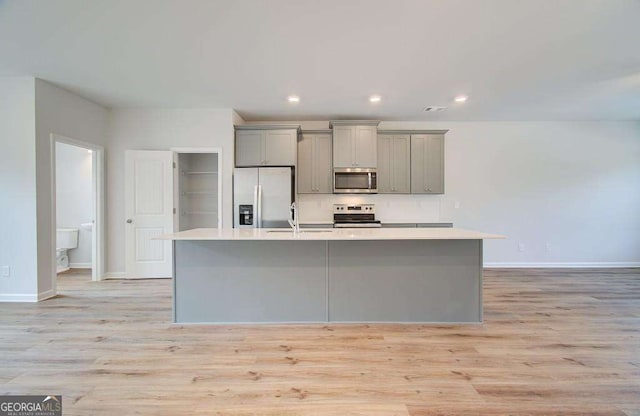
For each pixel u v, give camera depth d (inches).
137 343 100.0
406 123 215.6
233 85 148.5
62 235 209.0
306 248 117.2
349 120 207.0
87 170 219.8
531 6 88.9
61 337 104.0
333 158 199.9
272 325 115.3
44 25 98.4
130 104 177.5
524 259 216.4
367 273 117.4
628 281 176.7
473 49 114.2
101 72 133.7
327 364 87.4
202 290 117.1
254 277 117.3
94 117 175.0
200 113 186.5
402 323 117.0
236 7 89.1
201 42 108.9
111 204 187.3
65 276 191.9
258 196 180.4
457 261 117.3
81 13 92.0
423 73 135.0
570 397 72.9
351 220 208.4
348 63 125.5
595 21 96.2
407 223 202.1
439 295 117.3
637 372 83.3
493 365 86.7
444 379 80.0
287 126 191.8
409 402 71.2
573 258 216.1
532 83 146.9
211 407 69.4
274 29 100.6
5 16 93.2
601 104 178.9
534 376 81.4
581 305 135.9
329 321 117.3
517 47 112.7
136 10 90.5
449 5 88.5
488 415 67.0
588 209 215.5
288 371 83.8
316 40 107.6
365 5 88.5
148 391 75.0
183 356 91.6
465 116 203.2
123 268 188.1
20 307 133.3
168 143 186.9
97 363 87.4
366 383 78.4
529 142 215.2
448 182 216.1
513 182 216.1
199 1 86.5
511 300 142.6
